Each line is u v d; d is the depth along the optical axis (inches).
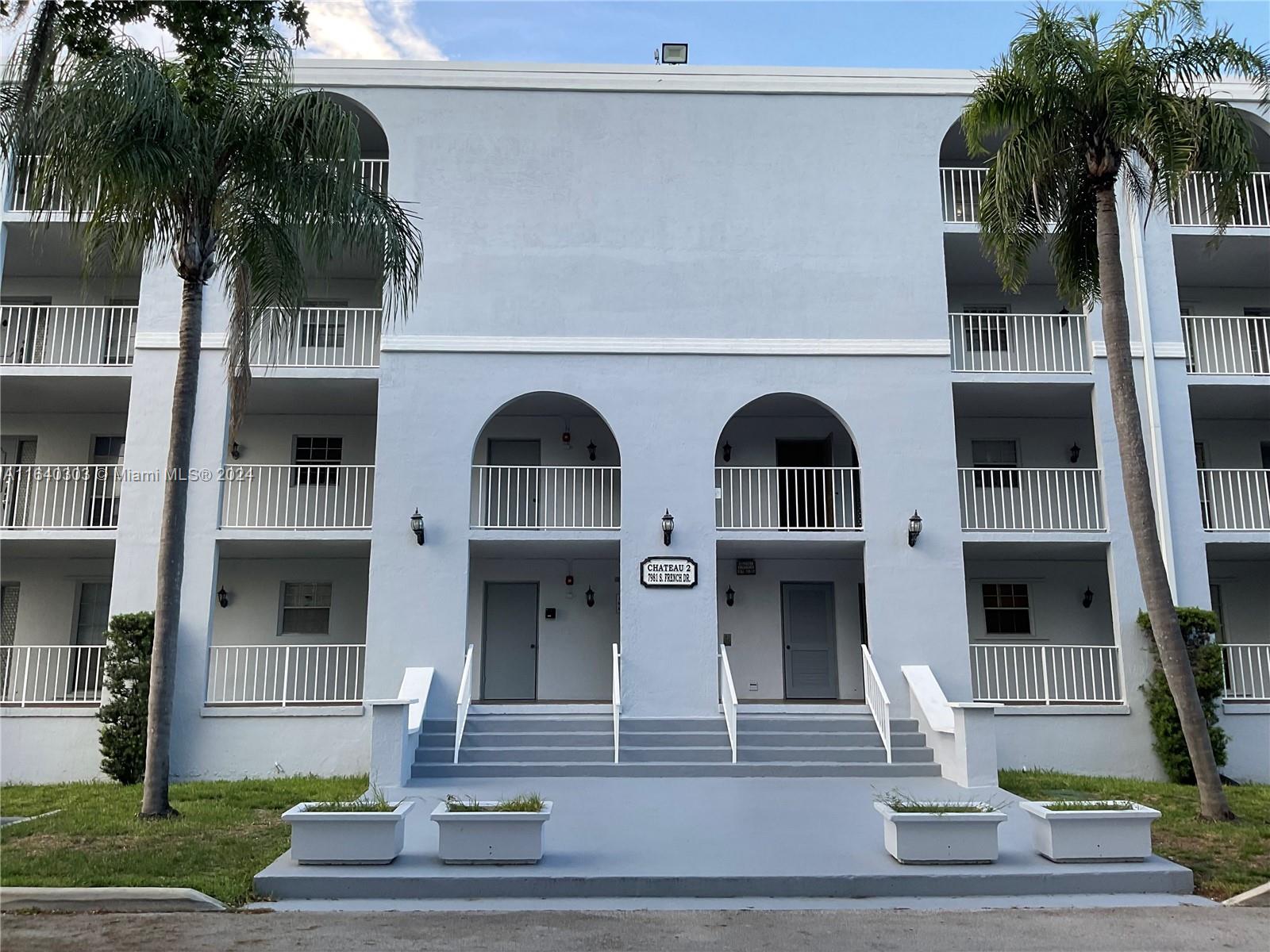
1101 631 704.4
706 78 671.8
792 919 294.8
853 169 666.2
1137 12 459.8
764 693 689.6
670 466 627.5
